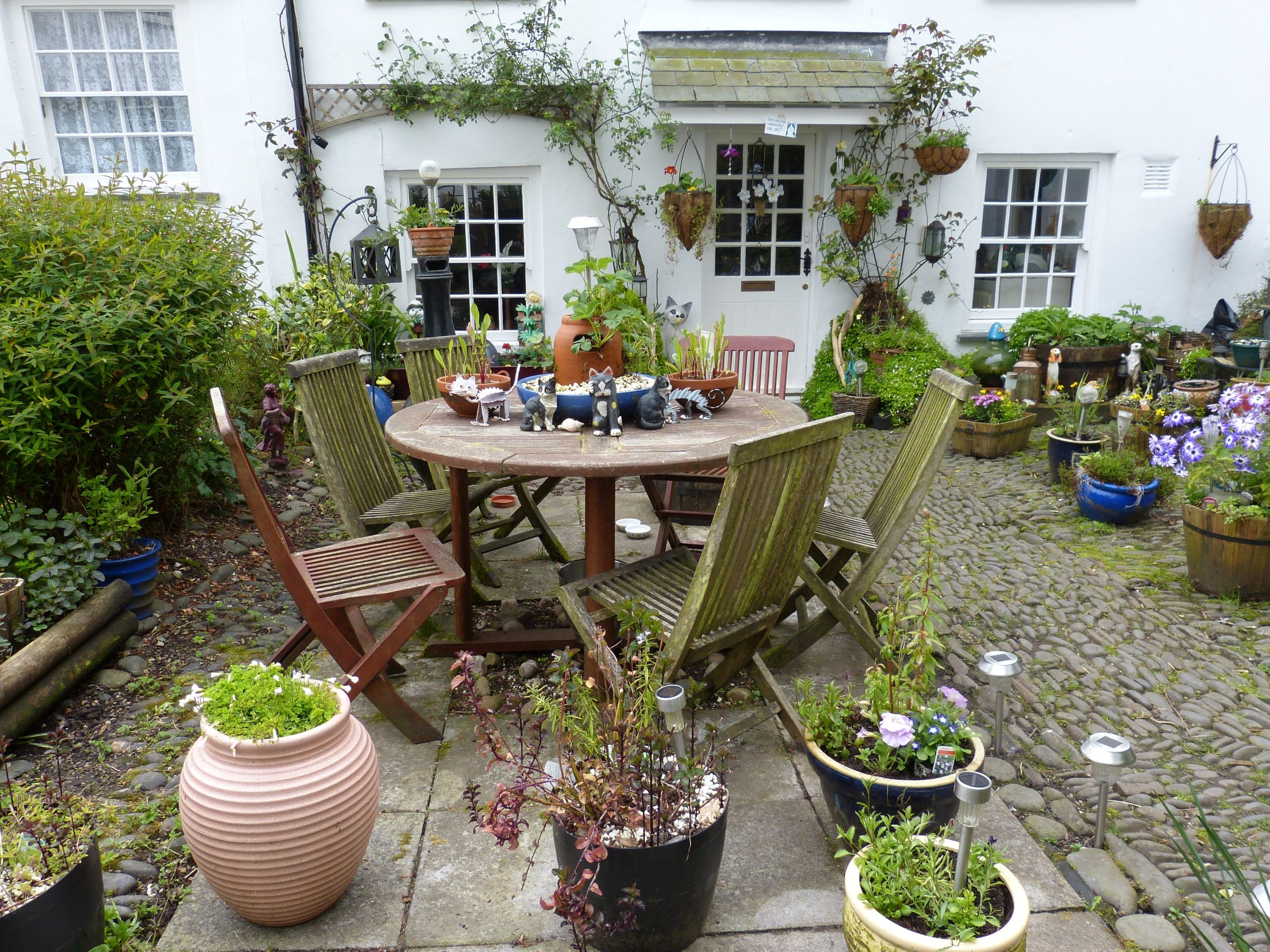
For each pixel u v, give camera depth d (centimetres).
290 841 191
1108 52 750
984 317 812
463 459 271
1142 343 740
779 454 238
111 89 692
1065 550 460
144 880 222
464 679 204
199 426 443
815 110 704
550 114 712
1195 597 396
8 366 341
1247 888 159
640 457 268
